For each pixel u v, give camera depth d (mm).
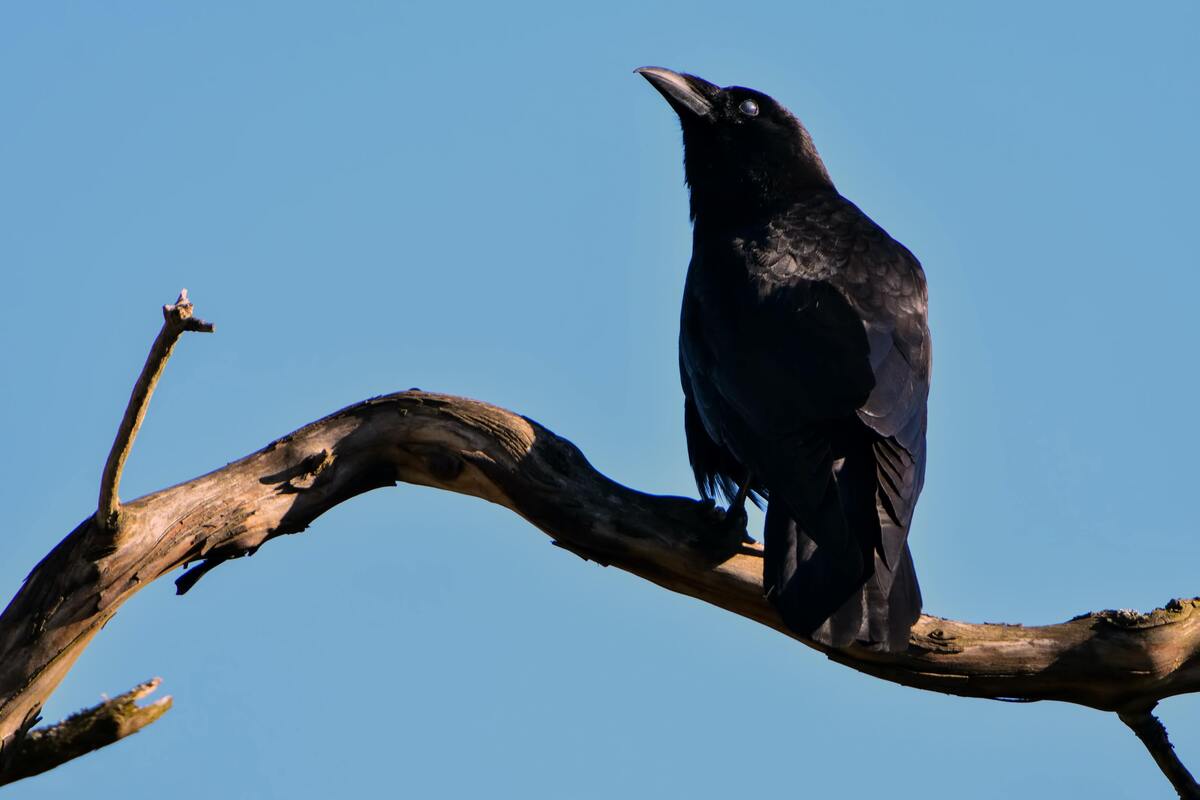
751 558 10281
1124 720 10250
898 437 10703
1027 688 10000
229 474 9961
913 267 12672
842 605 9656
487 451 10320
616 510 10273
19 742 8164
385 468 10523
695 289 12625
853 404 10789
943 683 9953
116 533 9156
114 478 8570
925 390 11586
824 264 12422
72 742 8219
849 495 10414
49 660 9172
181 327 7152
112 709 8250
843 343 11391
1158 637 9766
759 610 10320
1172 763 10258
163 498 9664
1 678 9078
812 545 10031
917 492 10578
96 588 9250
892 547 9992
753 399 11219
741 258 12578
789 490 10398
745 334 11758
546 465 10312
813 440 10703
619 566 10453
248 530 9930
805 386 11070
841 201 13938
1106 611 9922
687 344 12469
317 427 10273
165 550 9562
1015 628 9922
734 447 11312
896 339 11703
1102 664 9797
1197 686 9961
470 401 10422
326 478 10258
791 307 11836
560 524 10305
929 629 9883
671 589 10453
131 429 8055
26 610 9164
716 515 10289
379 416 10359
